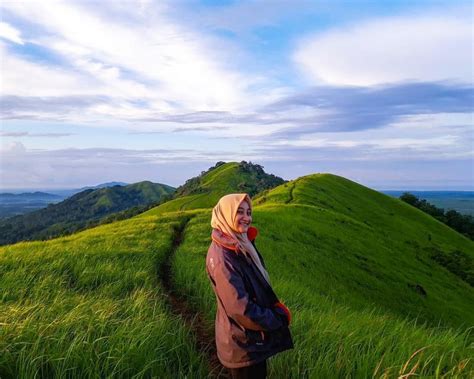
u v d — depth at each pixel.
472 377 5.23
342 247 29.72
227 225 3.48
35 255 11.74
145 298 7.30
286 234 26.53
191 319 7.52
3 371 3.96
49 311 5.82
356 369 4.82
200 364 4.75
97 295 8.00
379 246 36.25
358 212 53.97
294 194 50.44
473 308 31.86
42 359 4.08
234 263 3.36
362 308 19.12
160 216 25.70
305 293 11.67
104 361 4.31
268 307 3.53
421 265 38.19
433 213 90.38
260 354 3.38
